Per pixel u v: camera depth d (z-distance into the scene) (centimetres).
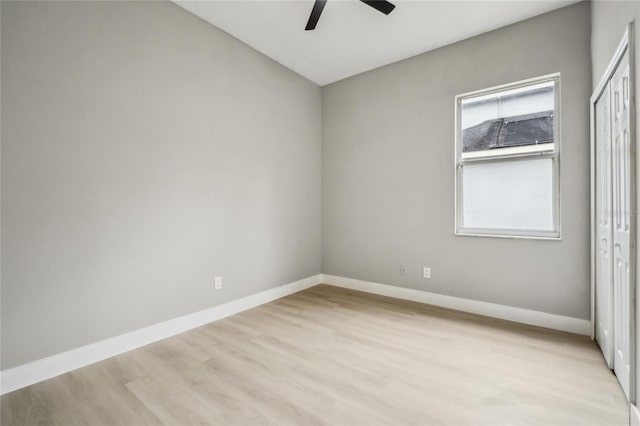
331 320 285
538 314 270
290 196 375
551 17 262
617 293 183
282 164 363
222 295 296
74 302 202
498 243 290
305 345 233
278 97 357
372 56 341
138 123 233
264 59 338
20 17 179
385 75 362
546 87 271
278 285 358
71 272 201
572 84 254
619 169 175
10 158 177
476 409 157
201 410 158
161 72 247
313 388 177
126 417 154
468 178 311
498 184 294
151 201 242
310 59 349
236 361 209
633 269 153
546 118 271
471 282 306
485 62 295
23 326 182
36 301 187
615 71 181
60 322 196
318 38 306
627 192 159
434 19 274
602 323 218
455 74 313
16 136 179
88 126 207
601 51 211
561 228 260
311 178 406
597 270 233
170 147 254
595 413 154
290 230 375
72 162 201
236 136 309
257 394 172
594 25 230
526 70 274
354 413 155
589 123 246
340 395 170
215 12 267
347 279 400
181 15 260
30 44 183
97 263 213
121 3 223
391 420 150
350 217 396
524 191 281
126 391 176
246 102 318
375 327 268
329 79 402
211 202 286
